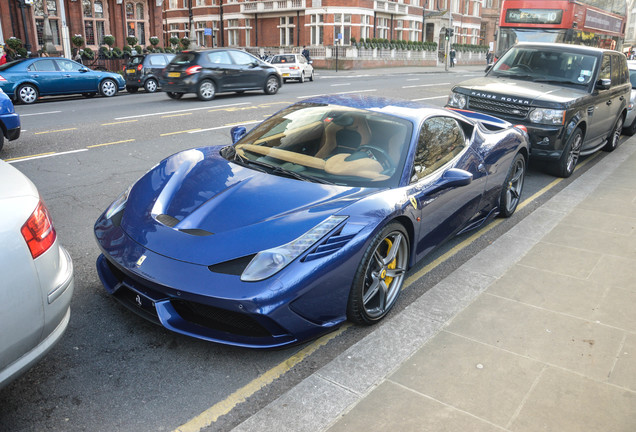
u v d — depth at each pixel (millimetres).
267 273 2686
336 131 3840
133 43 33312
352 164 3572
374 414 2490
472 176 3957
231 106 13789
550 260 4406
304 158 3652
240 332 2836
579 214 5664
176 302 2844
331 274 2867
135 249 2926
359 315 3164
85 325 3201
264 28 48406
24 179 2447
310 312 2861
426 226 3699
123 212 3340
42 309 2189
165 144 8766
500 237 4934
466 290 3832
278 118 4238
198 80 15180
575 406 2588
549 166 7316
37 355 2207
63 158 7609
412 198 3445
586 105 7223
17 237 2109
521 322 3387
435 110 4320
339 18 42125
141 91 21016
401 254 3508
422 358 2961
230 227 2924
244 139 4117
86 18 31719
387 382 2734
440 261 4430
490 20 65875
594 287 3914
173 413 2510
